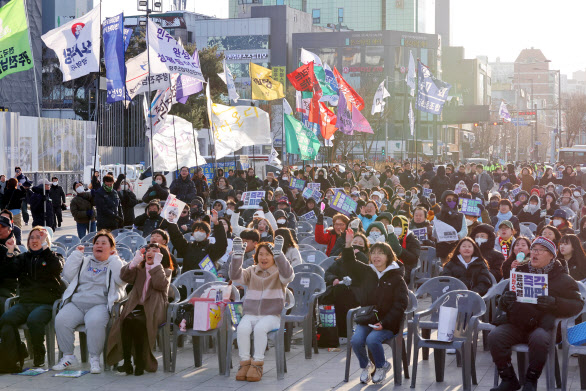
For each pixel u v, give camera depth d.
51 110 65.44
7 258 10.09
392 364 9.77
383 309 8.75
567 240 10.51
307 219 19.84
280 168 40.84
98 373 9.40
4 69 17.33
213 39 117.38
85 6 79.06
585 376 8.45
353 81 113.56
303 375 9.23
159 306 9.41
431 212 16.75
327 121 28.12
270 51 116.62
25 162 38.91
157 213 14.85
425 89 32.50
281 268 9.19
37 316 9.62
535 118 107.06
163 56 18.64
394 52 112.88
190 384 8.85
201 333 9.28
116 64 17.94
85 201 20.30
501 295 8.82
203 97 62.72
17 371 9.42
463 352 8.42
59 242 14.19
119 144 51.91
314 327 10.46
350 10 151.00
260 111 22.64
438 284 9.77
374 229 11.44
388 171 31.56
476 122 93.94
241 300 10.55
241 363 9.15
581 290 9.17
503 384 8.22
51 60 65.31
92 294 9.72
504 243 12.92
